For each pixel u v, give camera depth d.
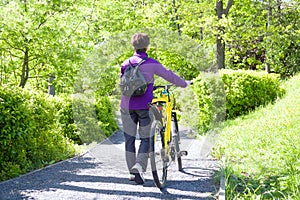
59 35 16.16
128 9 24.16
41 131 9.64
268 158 7.55
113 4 22.23
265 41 22.23
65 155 9.95
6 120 8.06
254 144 8.88
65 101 13.09
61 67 16.61
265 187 6.20
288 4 24.16
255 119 12.62
